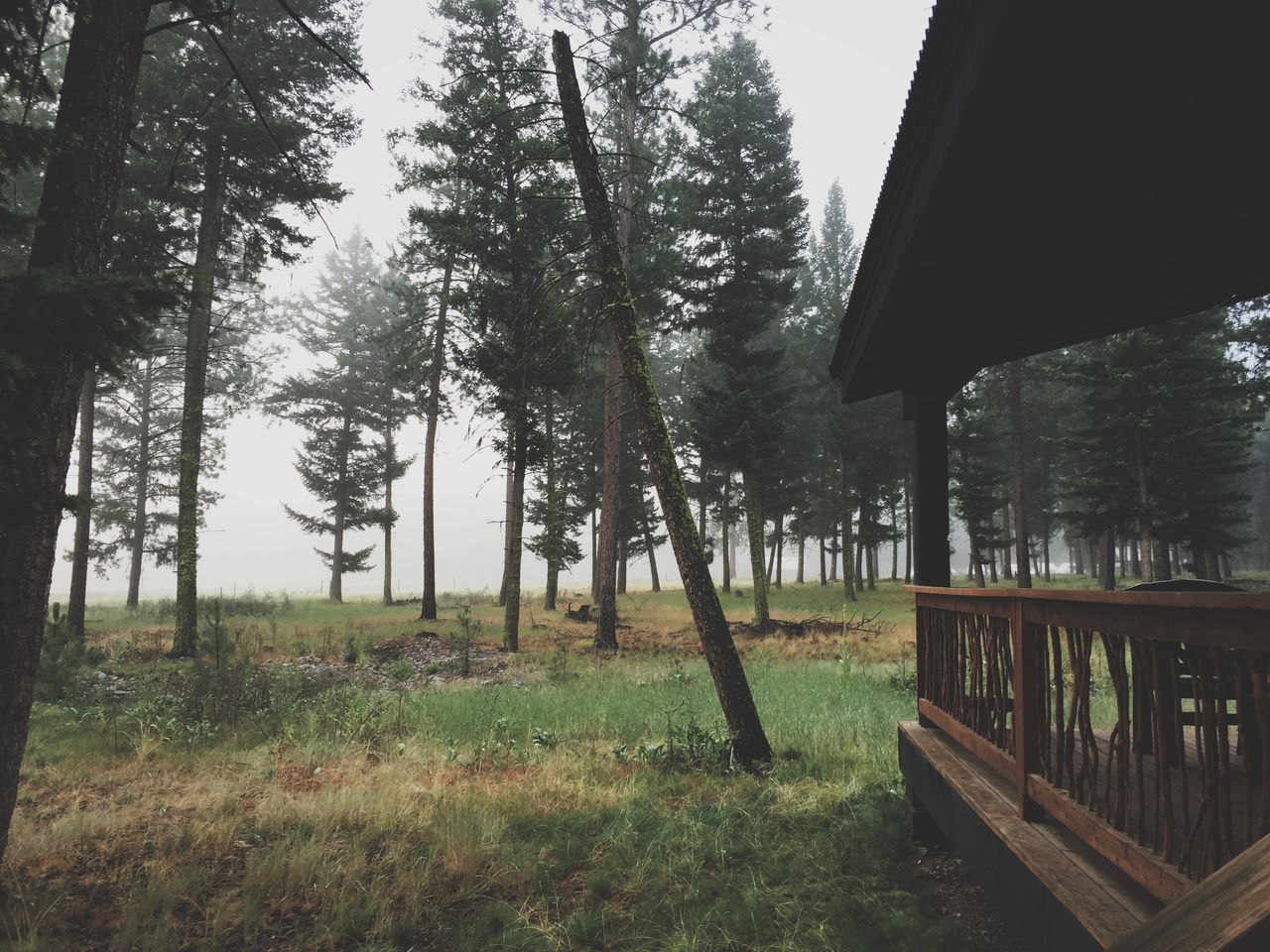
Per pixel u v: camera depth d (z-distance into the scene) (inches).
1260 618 61.6
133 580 1104.8
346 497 1321.4
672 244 643.5
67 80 175.2
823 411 1307.8
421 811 226.5
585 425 1186.0
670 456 315.0
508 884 179.6
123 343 133.4
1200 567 904.9
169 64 587.8
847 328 226.2
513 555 673.0
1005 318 177.9
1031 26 91.0
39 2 152.8
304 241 658.2
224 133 601.3
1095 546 1528.1
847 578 1259.2
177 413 1164.5
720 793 246.1
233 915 163.8
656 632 811.4
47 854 196.7
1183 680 161.8
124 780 267.0
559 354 455.5
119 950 148.6
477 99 635.5
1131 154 112.2
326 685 413.4
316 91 631.8
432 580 932.0
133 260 624.1
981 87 102.8
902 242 155.8
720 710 361.1
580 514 1184.2
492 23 674.8
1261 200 133.6
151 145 613.3
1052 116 110.0
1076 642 102.4
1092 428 871.7
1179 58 95.3
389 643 694.5
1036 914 102.3
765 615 819.4
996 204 135.6
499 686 448.1
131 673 493.4
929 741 182.9
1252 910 27.1
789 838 204.5
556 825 213.5
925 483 218.2
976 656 151.4
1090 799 98.6
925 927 148.1
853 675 482.9
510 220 637.9
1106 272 160.9
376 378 1307.8
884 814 213.0
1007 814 123.4
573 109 330.0
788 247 856.3
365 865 188.9
